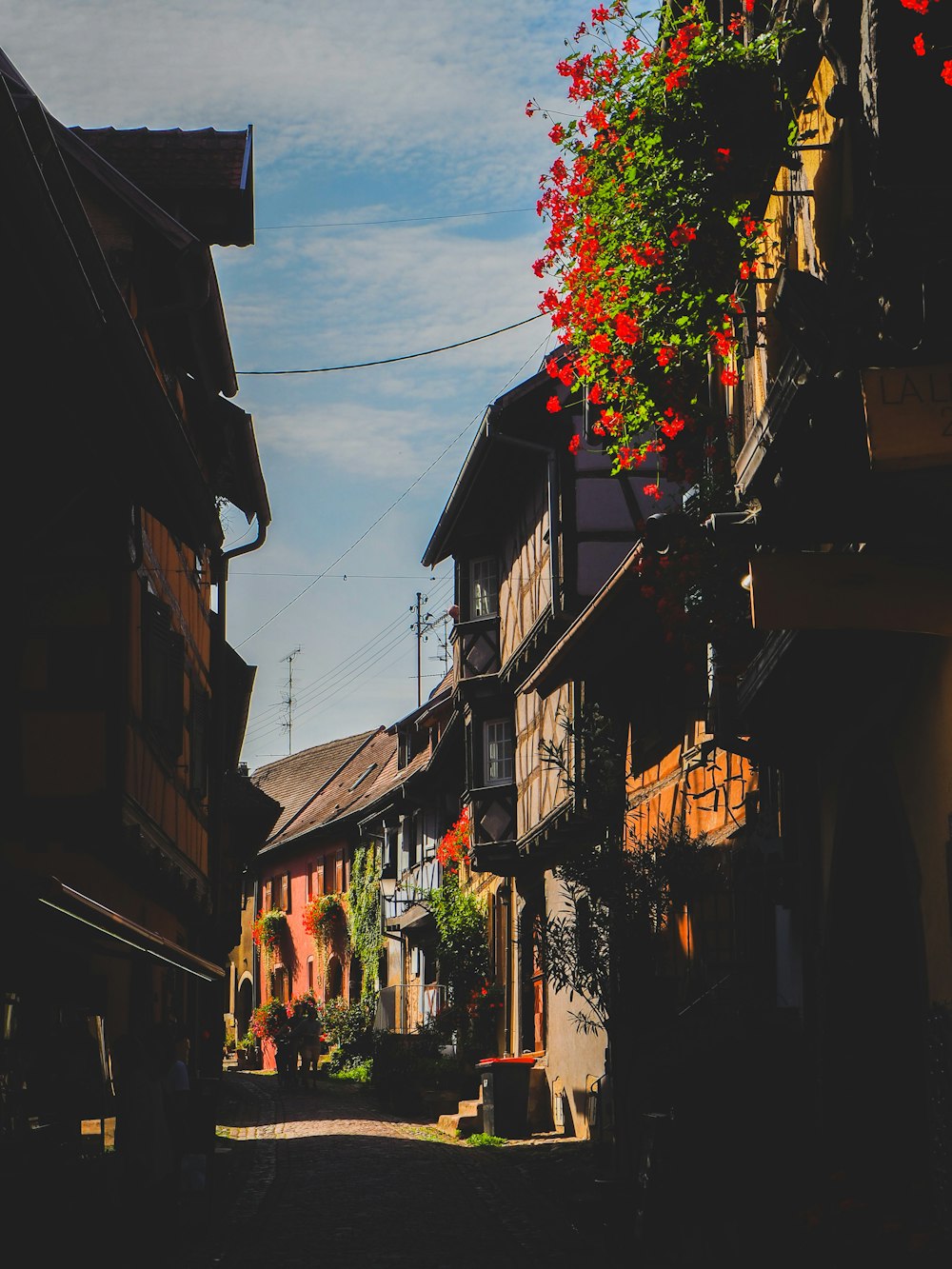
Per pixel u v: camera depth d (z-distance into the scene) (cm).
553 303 841
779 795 1134
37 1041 912
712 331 815
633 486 1995
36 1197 849
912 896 783
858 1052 947
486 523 2452
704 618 984
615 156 781
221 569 2058
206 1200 1160
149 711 1425
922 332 604
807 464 694
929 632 663
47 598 1225
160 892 1652
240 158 1692
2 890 730
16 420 985
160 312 1510
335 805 4775
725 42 743
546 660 1752
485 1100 1959
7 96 581
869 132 634
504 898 2572
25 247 709
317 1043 3092
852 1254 759
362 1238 1105
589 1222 1103
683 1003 1358
